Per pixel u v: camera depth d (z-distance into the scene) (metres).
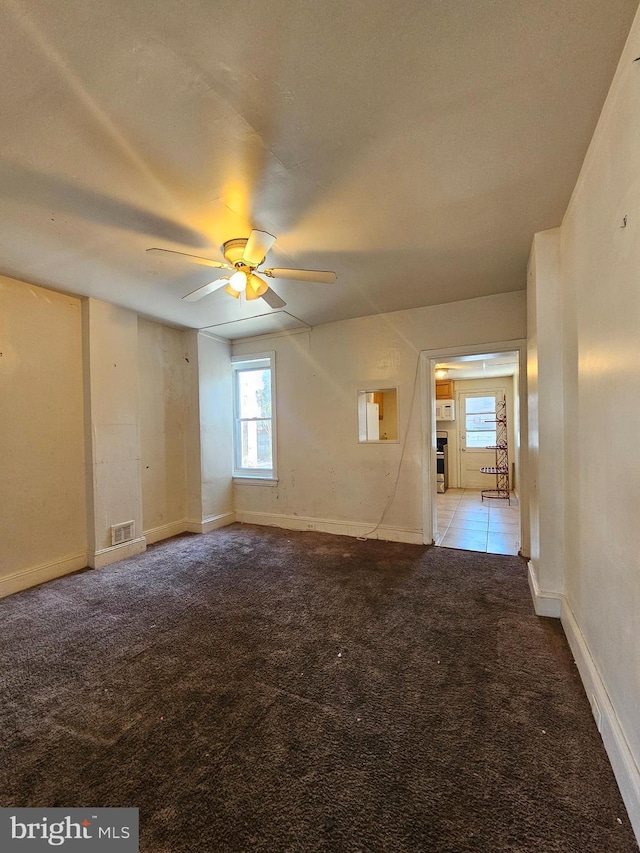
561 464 2.37
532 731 1.52
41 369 3.15
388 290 3.39
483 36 1.16
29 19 1.07
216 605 2.65
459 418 7.75
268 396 4.96
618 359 1.33
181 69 1.24
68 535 3.31
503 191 1.95
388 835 1.14
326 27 1.12
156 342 4.26
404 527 4.04
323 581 3.02
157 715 1.63
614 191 1.36
